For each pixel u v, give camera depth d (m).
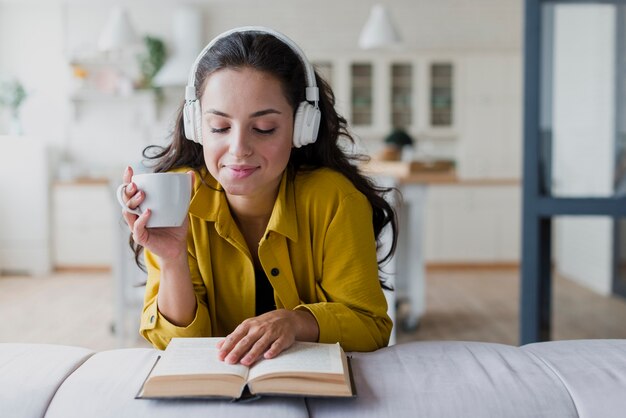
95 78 6.61
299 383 0.76
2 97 6.21
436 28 6.72
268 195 1.10
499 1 6.67
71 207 6.17
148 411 0.73
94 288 5.34
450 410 0.74
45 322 4.14
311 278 1.13
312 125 1.04
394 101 6.74
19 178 6.02
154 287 1.11
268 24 6.66
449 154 6.94
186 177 0.95
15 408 0.74
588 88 2.96
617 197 2.88
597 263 5.30
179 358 0.84
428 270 6.43
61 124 6.66
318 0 6.59
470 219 6.49
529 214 2.90
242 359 0.84
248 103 0.94
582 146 2.94
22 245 6.05
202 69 0.98
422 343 0.93
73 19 6.55
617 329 3.96
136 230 0.95
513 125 6.68
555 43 2.91
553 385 0.77
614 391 0.76
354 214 1.11
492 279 5.85
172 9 6.61
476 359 0.85
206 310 1.09
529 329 2.92
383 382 0.79
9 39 6.55
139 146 6.73
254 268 1.17
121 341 3.60
